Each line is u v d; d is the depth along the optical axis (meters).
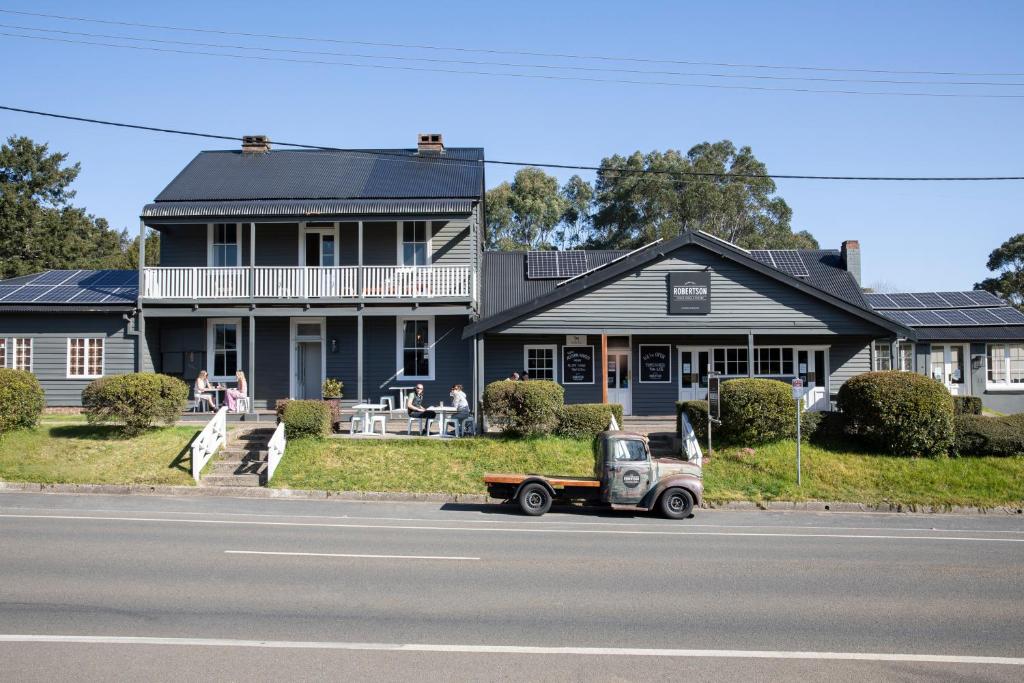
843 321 25.05
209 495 17.61
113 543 11.62
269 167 30.81
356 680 6.26
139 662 6.61
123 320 26.64
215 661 6.66
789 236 57.69
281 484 18.16
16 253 45.62
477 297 27.97
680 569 10.58
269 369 28.08
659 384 28.14
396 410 25.98
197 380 25.41
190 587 9.09
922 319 31.69
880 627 8.02
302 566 10.27
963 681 6.51
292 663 6.64
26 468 18.48
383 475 18.84
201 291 26.00
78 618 7.84
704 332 25.02
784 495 18.03
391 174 30.09
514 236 64.00
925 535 14.12
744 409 20.67
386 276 26.28
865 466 19.75
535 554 11.41
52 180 49.31
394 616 8.05
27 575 9.59
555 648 7.16
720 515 16.31
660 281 25.12
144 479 18.25
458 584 9.45
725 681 6.41
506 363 28.05
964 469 19.52
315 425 20.72
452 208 26.09
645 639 7.48
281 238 28.47
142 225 26.00
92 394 20.55
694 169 59.03
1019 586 9.88
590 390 28.03
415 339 28.19
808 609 8.66
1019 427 20.33
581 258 31.05
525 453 20.33
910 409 20.09
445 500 17.61
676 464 15.91
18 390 20.36
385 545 11.88
